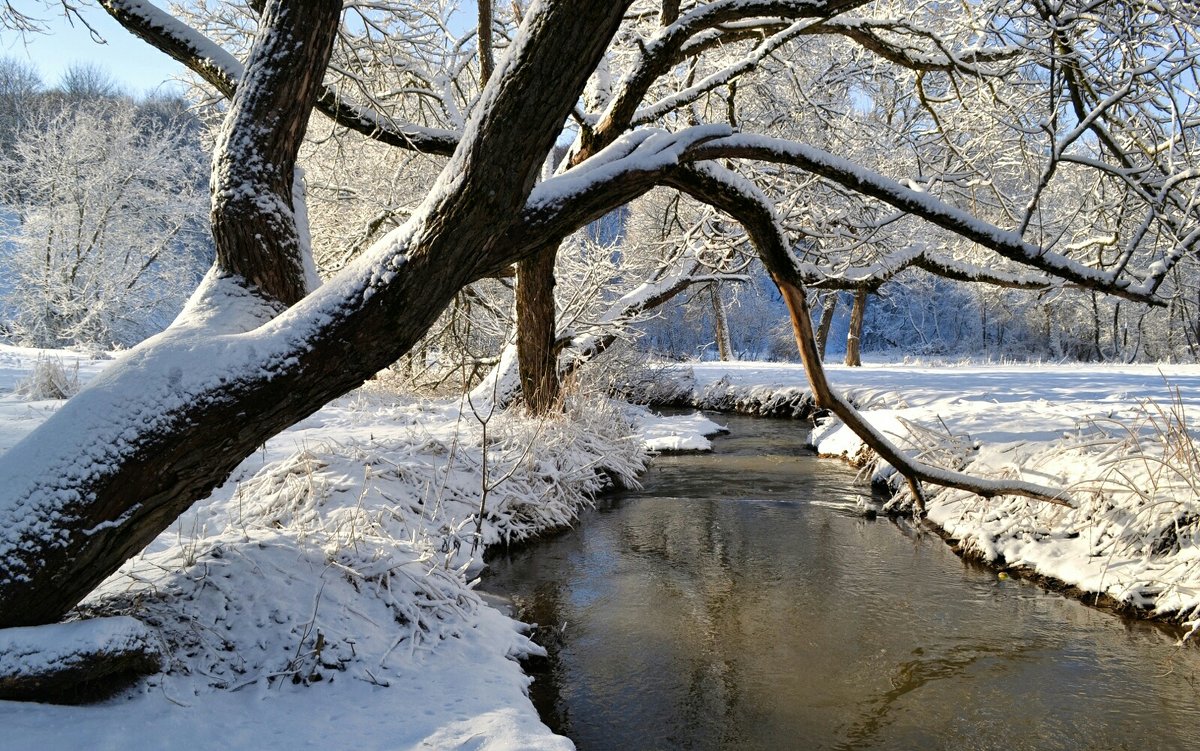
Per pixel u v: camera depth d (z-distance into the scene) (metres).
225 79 4.90
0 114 34.53
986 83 7.86
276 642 3.99
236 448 3.38
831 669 5.15
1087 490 6.91
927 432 9.94
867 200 12.32
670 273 14.67
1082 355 34.03
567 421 10.80
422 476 7.66
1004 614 6.13
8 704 3.06
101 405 3.24
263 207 3.81
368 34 8.60
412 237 3.41
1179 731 4.36
